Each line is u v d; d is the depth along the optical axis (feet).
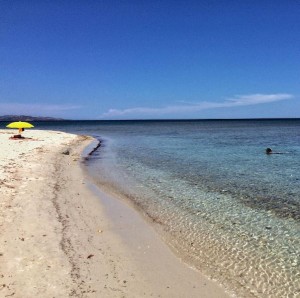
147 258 29.12
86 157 95.96
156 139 178.29
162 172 71.05
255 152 108.78
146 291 23.45
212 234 35.14
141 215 41.29
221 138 184.03
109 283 23.97
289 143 144.36
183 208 44.39
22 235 30.25
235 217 40.63
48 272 24.14
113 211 42.52
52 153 91.81
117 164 82.69
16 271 23.76
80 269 25.43
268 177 65.10
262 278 25.99
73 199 46.32
